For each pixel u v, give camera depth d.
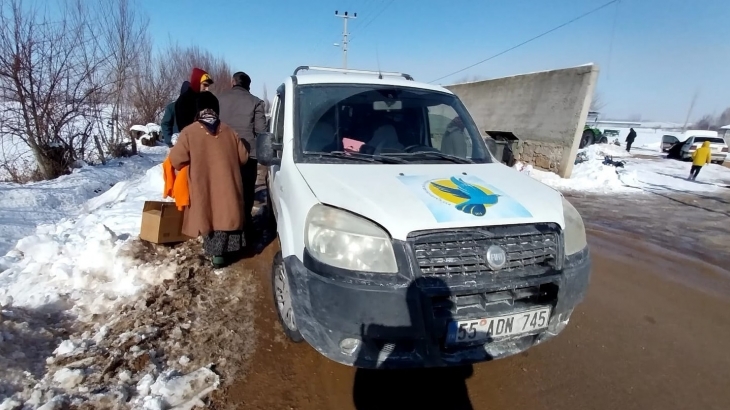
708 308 3.93
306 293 2.14
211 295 3.43
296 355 2.76
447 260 2.06
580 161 14.86
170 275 3.64
